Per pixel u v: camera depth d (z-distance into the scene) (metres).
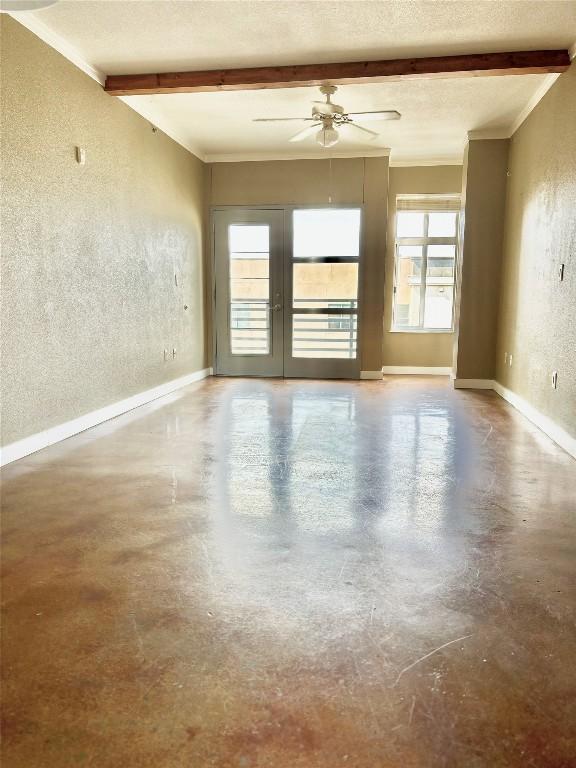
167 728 1.41
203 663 1.65
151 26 3.84
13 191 3.53
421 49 4.27
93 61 4.38
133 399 5.39
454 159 7.67
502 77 4.72
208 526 2.63
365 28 3.93
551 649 1.73
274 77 4.56
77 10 3.61
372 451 3.93
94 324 4.58
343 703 1.49
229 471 3.44
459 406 5.66
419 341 8.13
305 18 3.77
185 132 6.36
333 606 1.96
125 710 1.47
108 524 2.64
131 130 5.18
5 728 1.41
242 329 7.67
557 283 4.42
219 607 1.95
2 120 3.41
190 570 2.21
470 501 2.99
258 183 7.36
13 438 3.62
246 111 5.61
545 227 4.83
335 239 7.37
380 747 1.35
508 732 1.41
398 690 1.54
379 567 2.25
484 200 6.50
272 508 2.86
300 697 1.52
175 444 4.06
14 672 1.62
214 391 6.43
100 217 4.63
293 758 1.32
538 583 2.13
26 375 3.72
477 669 1.63
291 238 7.41
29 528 2.59
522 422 4.95
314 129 6.20
